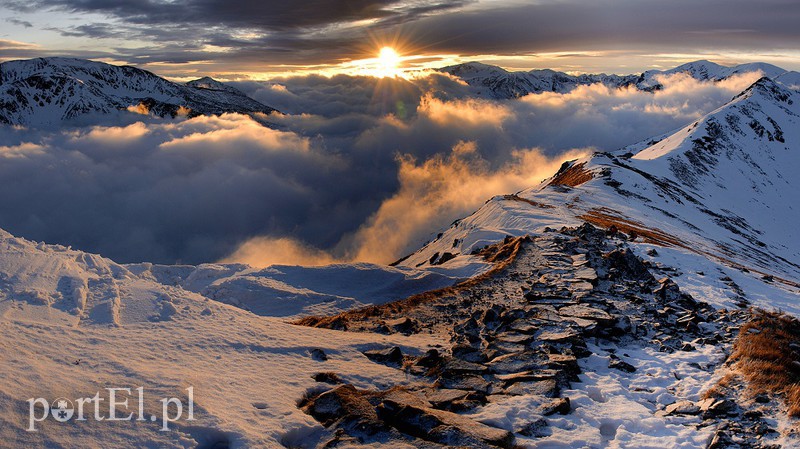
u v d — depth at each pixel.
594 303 23.50
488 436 11.66
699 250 67.56
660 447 11.89
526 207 66.12
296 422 12.25
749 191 163.38
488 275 31.16
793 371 15.45
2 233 21.95
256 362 15.91
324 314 34.91
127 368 13.44
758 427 12.25
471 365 16.06
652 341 19.75
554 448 11.80
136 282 20.98
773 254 107.31
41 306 17.05
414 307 25.98
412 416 12.32
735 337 19.97
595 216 68.31
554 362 16.08
